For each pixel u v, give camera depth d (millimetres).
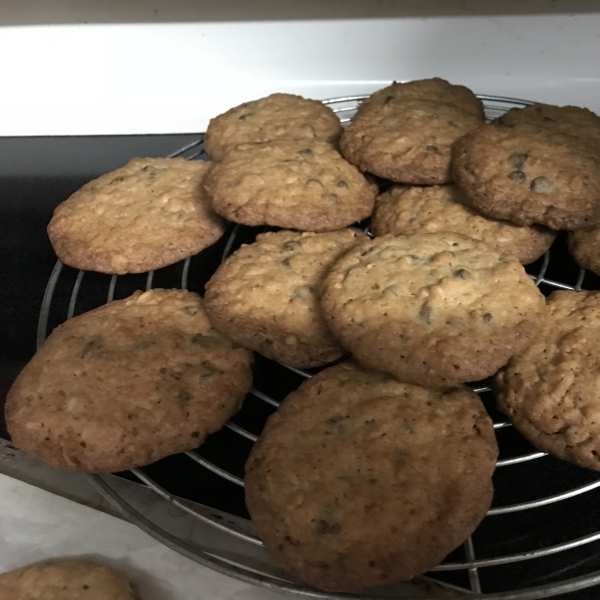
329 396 213
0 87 352
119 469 204
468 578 198
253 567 202
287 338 227
